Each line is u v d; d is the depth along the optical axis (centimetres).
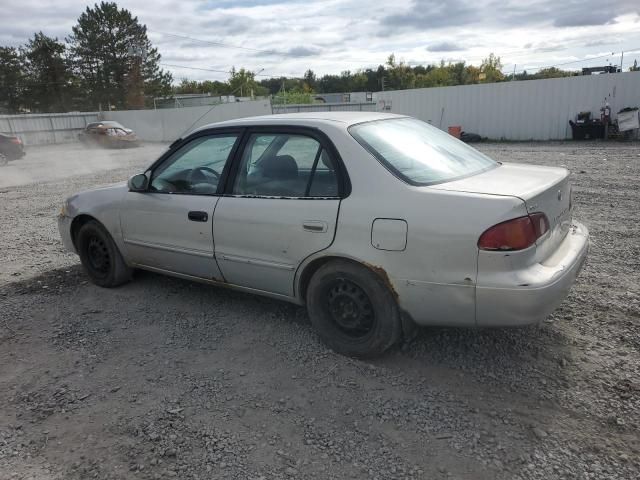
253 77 7188
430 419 278
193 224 396
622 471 235
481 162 376
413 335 334
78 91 5516
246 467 247
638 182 949
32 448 268
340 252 321
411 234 296
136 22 5559
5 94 5494
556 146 1781
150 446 265
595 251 544
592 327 369
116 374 337
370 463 247
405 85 7531
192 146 412
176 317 420
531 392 297
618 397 288
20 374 342
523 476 235
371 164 319
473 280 283
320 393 306
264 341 373
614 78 1867
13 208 1016
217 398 305
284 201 347
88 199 482
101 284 494
